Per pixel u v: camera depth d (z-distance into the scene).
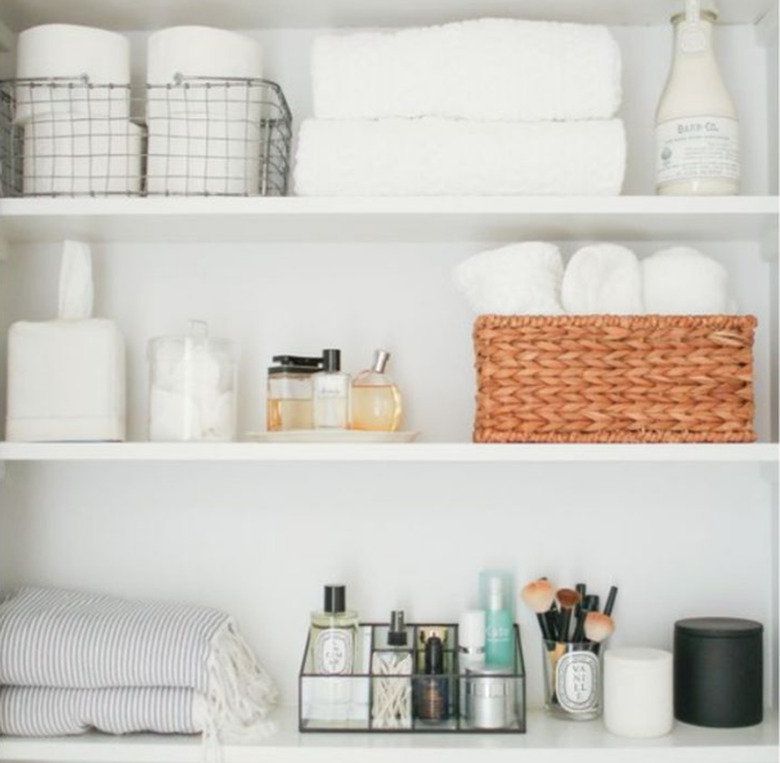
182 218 1.19
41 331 1.21
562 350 1.15
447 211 1.15
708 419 1.15
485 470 1.32
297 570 1.32
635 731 1.15
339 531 1.32
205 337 1.22
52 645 1.17
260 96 1.24
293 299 1.33
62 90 1.20
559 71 1.17
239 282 1.34
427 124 1.17
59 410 1.20
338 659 1.20
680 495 1.31
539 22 1.19
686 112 1.18
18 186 1.27
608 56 1.17
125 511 1.33
